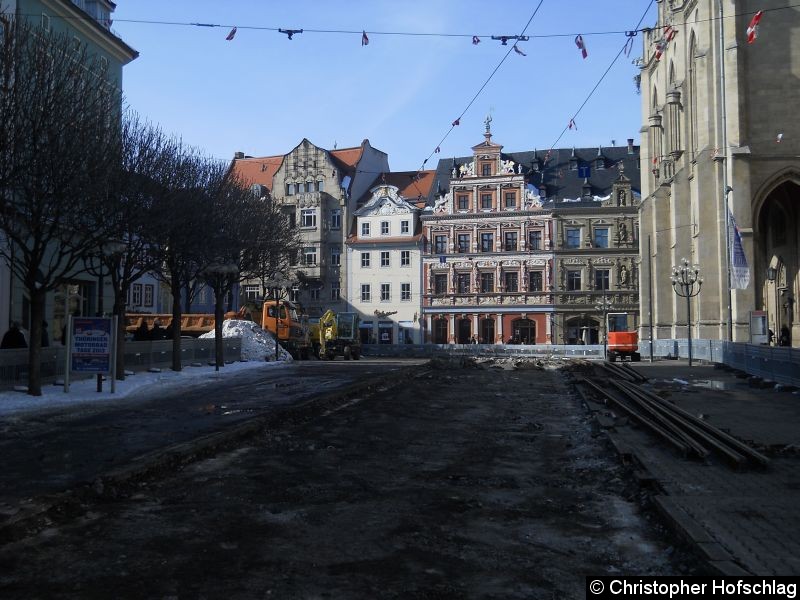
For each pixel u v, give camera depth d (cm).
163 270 2825
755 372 2584
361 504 746
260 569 537
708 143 4056
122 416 1446
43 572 527
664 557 570
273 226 4447
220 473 894
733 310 3716
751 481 821
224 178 3403
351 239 7244
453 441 1188
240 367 3144
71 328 1842
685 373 3041
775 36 3894
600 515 704
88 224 1905
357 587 500
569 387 2356
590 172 7088
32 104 1639
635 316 6588
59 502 703
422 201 7400
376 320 7119
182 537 619
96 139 1809
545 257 6750
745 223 3806
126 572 528
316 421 1415
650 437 1159
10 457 983
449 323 6956
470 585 506
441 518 691
